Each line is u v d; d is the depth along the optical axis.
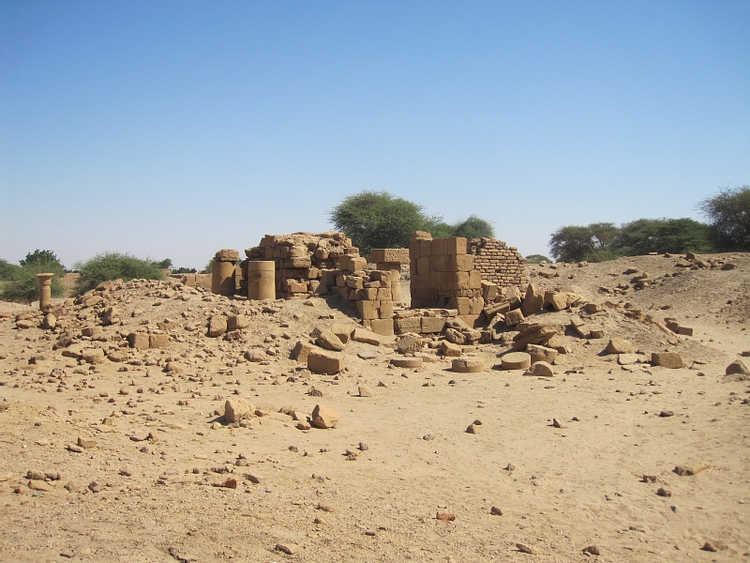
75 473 7.37
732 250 47.16
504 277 35.53
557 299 20.86
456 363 16.34
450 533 6.82
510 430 11.11
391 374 15.88
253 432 10.34
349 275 21.19
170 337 17.23
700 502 7.91
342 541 6.29
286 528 6.42
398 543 6.39
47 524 5.81
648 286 33.47
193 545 5.73
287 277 24.08
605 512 7.67
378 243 50.50
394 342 19.27
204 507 6.71
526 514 7.56
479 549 6.45
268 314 19.16
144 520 6.16
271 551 5.84
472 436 10.76
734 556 6.55
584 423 11.43
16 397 11.87
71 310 20.42
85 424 9.80
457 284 22.02
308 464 8.91
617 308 21.20
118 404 11.91
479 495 8.13
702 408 12.00
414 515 7.27
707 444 9.85
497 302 23.69
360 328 19.06
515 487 8.46
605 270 37.75
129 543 5.60
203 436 9.87
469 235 57.75
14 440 8.28
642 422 11.36
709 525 7.29
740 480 8.41
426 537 6.64
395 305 23.88
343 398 13.43
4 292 44.88
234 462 8.64
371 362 17.08
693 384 14.33
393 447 10.09
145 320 18.34
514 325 20.52
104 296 21.16
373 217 49.62
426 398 13.54
